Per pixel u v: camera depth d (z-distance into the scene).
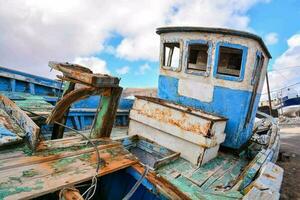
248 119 4.63
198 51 5.88
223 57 5.73
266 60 5.23
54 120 2.47
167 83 4.93
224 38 4.20
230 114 4.25
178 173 3.04
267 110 15.08
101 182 3.08
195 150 3.41
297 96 16.48
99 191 3.07
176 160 3.46
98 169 2.16
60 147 2.45
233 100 4.22
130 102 6.64
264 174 2.55
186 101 4.68
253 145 5.15
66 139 2.70
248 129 4.84
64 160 2.21
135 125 4.27
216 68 4.32
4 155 2.08
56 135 3.28
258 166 3.02
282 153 6.62
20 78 5.53
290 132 11.35
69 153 2.36
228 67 5.74
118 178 2.90
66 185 1.83
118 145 2.81
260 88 5.29
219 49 4.27
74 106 5.09
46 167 2.03
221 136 3.73
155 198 2.45
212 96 4.38
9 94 4.99
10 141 2.19
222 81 4.29
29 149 2.26
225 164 3.67
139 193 2.64
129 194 2.00
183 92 4.71
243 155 4.54
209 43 4.32
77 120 5.04
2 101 3.25
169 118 3.70
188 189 2.62
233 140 4.24
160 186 2.17
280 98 16.48
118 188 2.86
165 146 3.78
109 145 2.74
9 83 5.36
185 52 4.58
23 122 2.53
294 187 4.64
